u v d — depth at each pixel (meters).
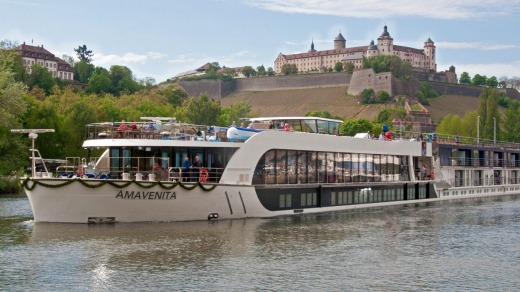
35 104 94.69
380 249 38.72
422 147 69.12
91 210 41.91
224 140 47.41
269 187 48.75
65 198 41.50
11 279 29.78
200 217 44.91
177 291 28.28
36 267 31.95
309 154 52.84
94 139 45.62
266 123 57.72
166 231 41.16
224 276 30.89
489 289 29.91
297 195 51.72
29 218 49.22
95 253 34.91
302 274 31.70
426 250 38.88
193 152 45.19
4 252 35.03
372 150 60.28
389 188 63.53
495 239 43.34
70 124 97.25
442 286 30.31
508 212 60.53
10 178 79.00
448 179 75.56
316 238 41.62
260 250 36.97
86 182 41.00
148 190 42.03
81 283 29.27
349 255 36.56
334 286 29.69
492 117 171.00
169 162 44.56
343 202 57.06
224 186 45.09
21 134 84.56
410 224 50.09
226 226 43.94
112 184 41.12
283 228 44.78
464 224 50.81
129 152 44.56
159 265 32.66
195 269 32.09
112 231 40.59
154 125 46.00
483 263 35.34
